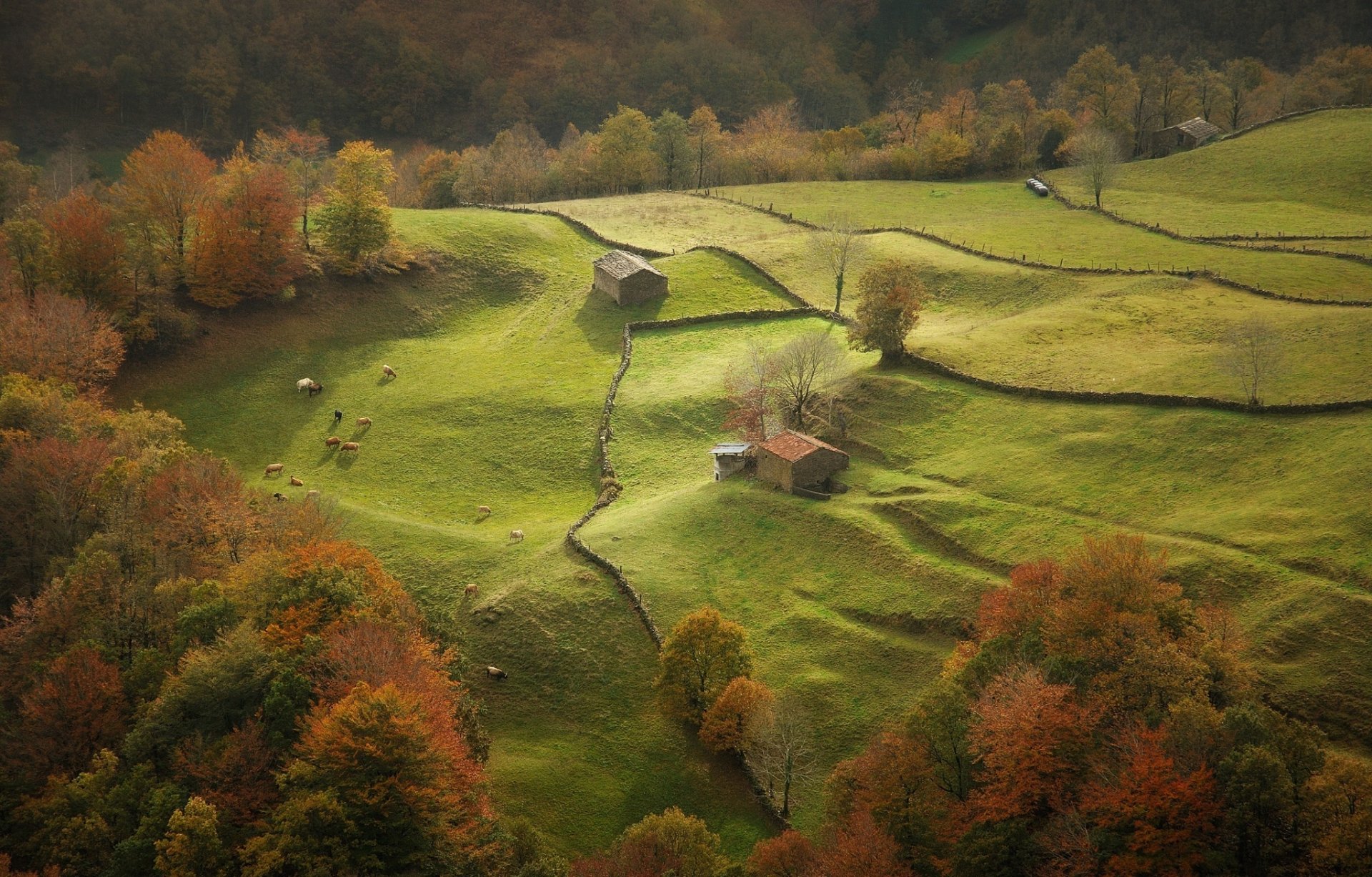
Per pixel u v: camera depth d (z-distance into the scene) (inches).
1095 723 2957.7
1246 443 4323.3
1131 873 2610.7
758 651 4040.4
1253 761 2659.9
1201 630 3348.9
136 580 3885.3
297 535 4210.1
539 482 5324.8
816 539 4446.4
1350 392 4456.2
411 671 3324.3
